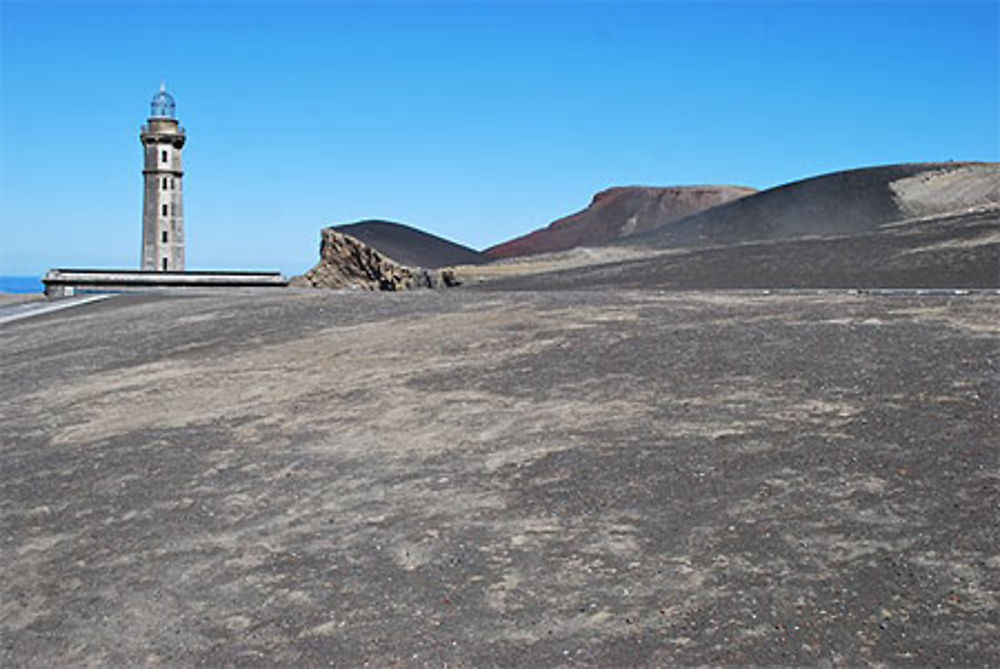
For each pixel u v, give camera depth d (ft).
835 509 20.57
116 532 24.00
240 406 36.42
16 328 74.02
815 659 15.24
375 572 20.02
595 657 15.93
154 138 165.07
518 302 58.08
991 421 24.81
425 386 36.11
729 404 29.14
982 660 14.75
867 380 30.19
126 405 38.93
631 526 20.92
